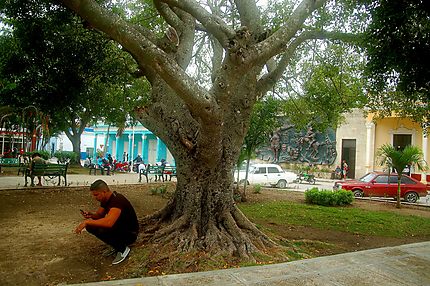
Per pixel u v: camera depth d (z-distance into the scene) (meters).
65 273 5.07
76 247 6.15
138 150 48.88
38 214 8.66
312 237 8.05
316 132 33.91
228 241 6.09
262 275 4.78
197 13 6.01
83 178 19.97
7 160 22.00
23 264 5.32
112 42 11.06
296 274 4.86
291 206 12.59
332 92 12.33
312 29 8.88
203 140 6.13
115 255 5.74
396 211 12.95
